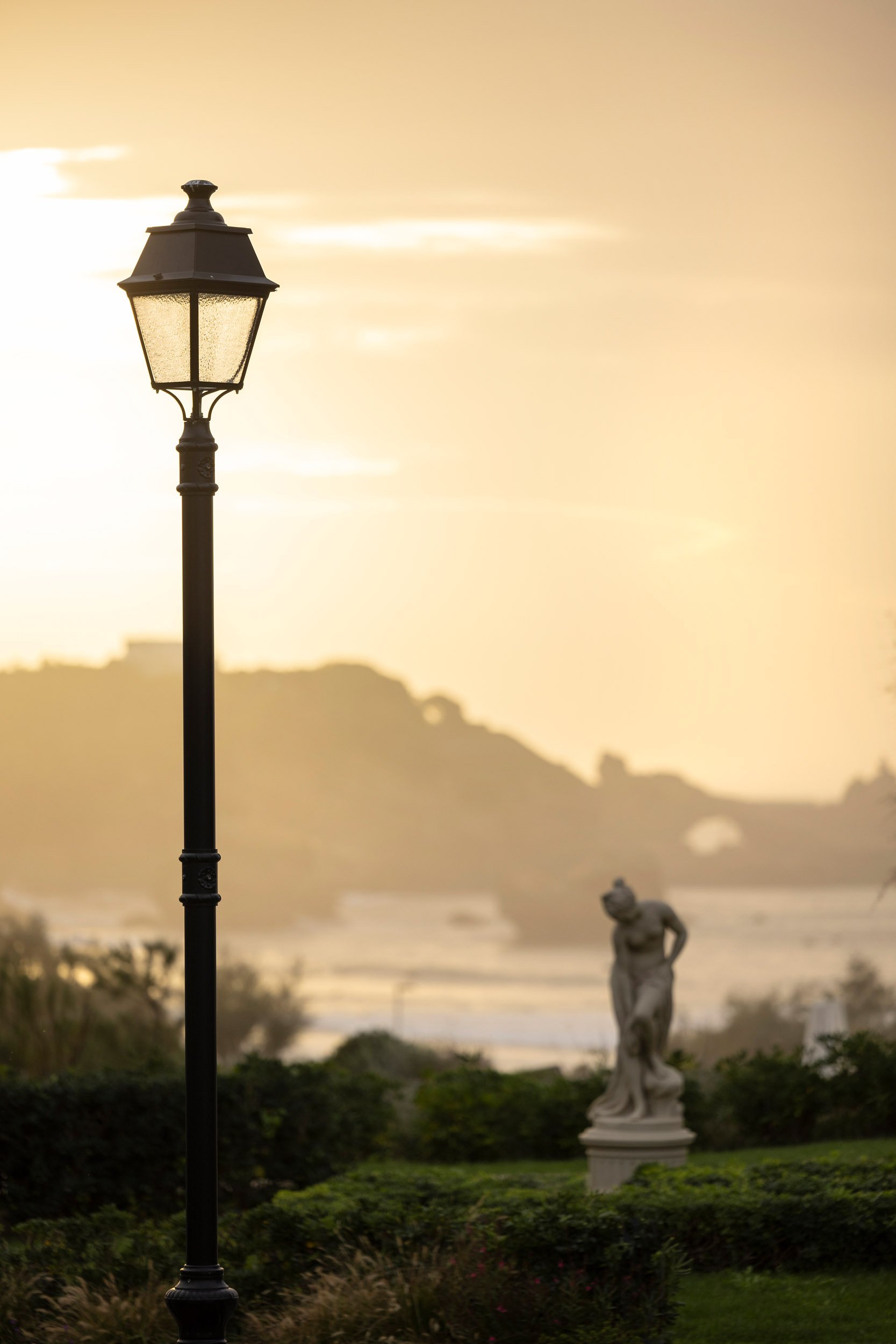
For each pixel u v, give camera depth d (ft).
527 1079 84.53
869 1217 46.32
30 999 83.35
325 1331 38.37
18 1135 60.03
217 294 31.78
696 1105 76.89
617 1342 36.96
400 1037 130.93
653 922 59.16
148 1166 61.57
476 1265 39.63
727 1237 45.96
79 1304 40.16
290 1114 64.39
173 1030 91.91
